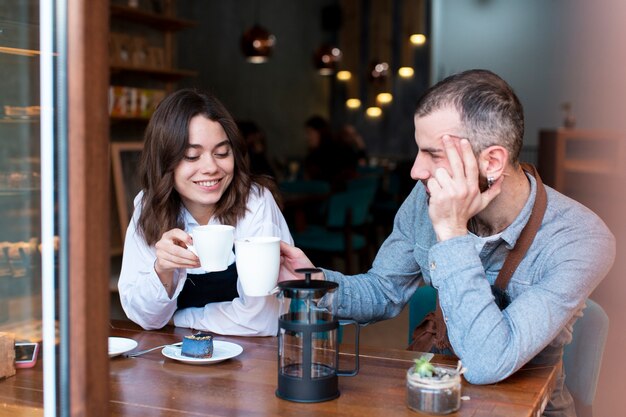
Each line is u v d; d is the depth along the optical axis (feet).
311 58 35.91
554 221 4.93
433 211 4.55
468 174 4.46
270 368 4.73
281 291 4.19
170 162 5.79
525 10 38.47
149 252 6.04
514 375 4.61
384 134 37.78
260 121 31.71
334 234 19.43
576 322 5.98
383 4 35.50
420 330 5.74
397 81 37.32
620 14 36.68
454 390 3.90
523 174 4.96
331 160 23.09
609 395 10.27
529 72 38.68
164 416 3.88
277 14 32.71
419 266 5.94
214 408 3.99
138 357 4.98
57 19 2.88
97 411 3.03
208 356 4.83
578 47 37.68
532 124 38.86
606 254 4.83
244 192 6.20
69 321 2.97
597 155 27.55
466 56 39.52
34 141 3.18
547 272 4.85
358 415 3.87
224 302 5.83
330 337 4.14
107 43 2.96
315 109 36.63
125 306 5.88
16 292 3.43
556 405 5.37
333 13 35.81
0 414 3.97
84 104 2.87
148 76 18.97
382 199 27.17
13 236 3.33
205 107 5.79
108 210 3.03
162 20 18.47
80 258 2.93
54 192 2.97
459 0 39.42
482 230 5.12
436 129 4.51
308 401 4.06
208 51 28.12
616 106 37.17
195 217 6.24
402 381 4.43
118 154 14.94
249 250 4.46
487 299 4.42
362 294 5.75
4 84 3.34
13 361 4.22
